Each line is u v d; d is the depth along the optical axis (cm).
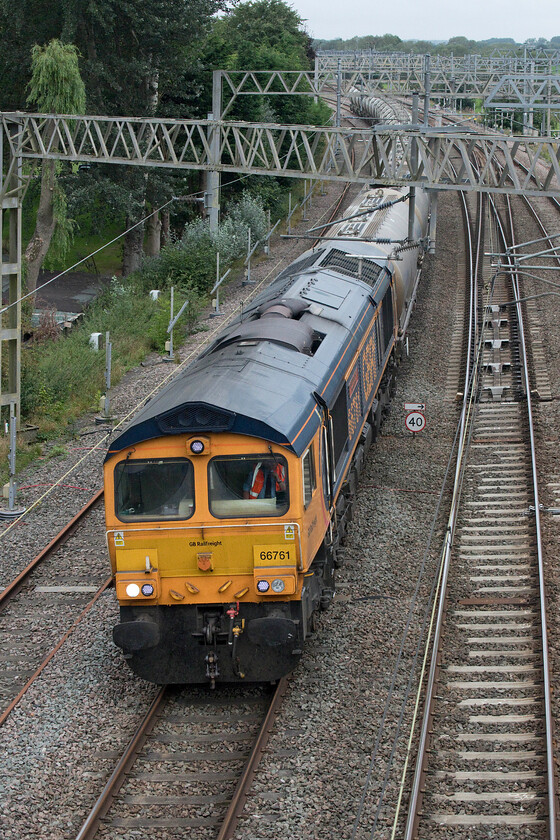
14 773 1842
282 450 2041
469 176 3772
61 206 6312
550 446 3653
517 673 2169
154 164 4300
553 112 8225
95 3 6575
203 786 1792
